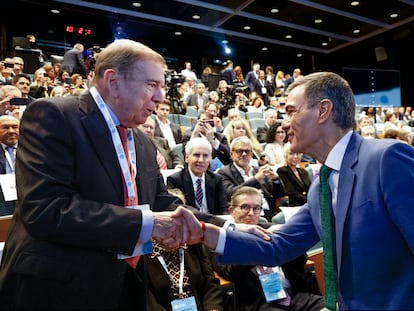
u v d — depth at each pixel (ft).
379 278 3.00
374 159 3.17
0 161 9.52
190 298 6.43
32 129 3.41
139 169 4.02
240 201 7.57
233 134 16.07
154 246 6.80
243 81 33.83
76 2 33.60
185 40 43.70
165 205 4.43
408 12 36.04
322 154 3.61
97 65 3.78
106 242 3.23
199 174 10.27
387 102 39.06
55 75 23.81
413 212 2.90
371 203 3.09
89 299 3.28
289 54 48.52
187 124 20.86
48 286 3.25
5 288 3.39
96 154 3.53
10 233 3.60
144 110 3.72
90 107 3.65
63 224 3.13
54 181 3.24
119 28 36.83
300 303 7.12
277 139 15.75
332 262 3.28
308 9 35.17
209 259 7.32
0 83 18.04
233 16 36.58
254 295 7.05
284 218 8.72
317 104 3.50
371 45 44.11
